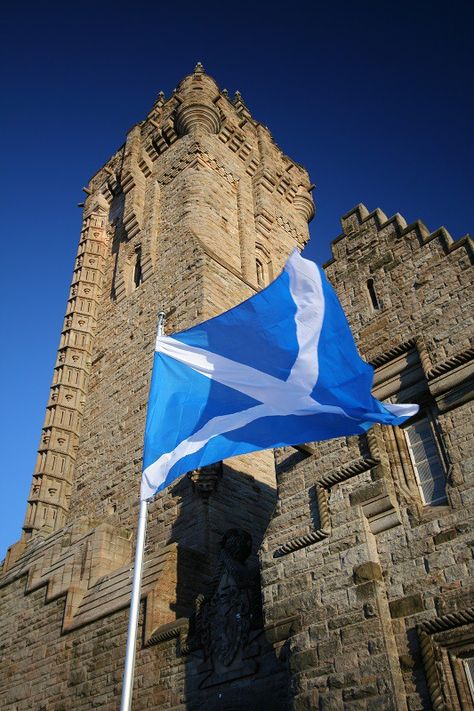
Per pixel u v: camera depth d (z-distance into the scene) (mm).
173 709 14742
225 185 34031
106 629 18156
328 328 12938
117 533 21859
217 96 36719
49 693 18797
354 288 16281
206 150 34031
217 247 30016
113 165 40688
